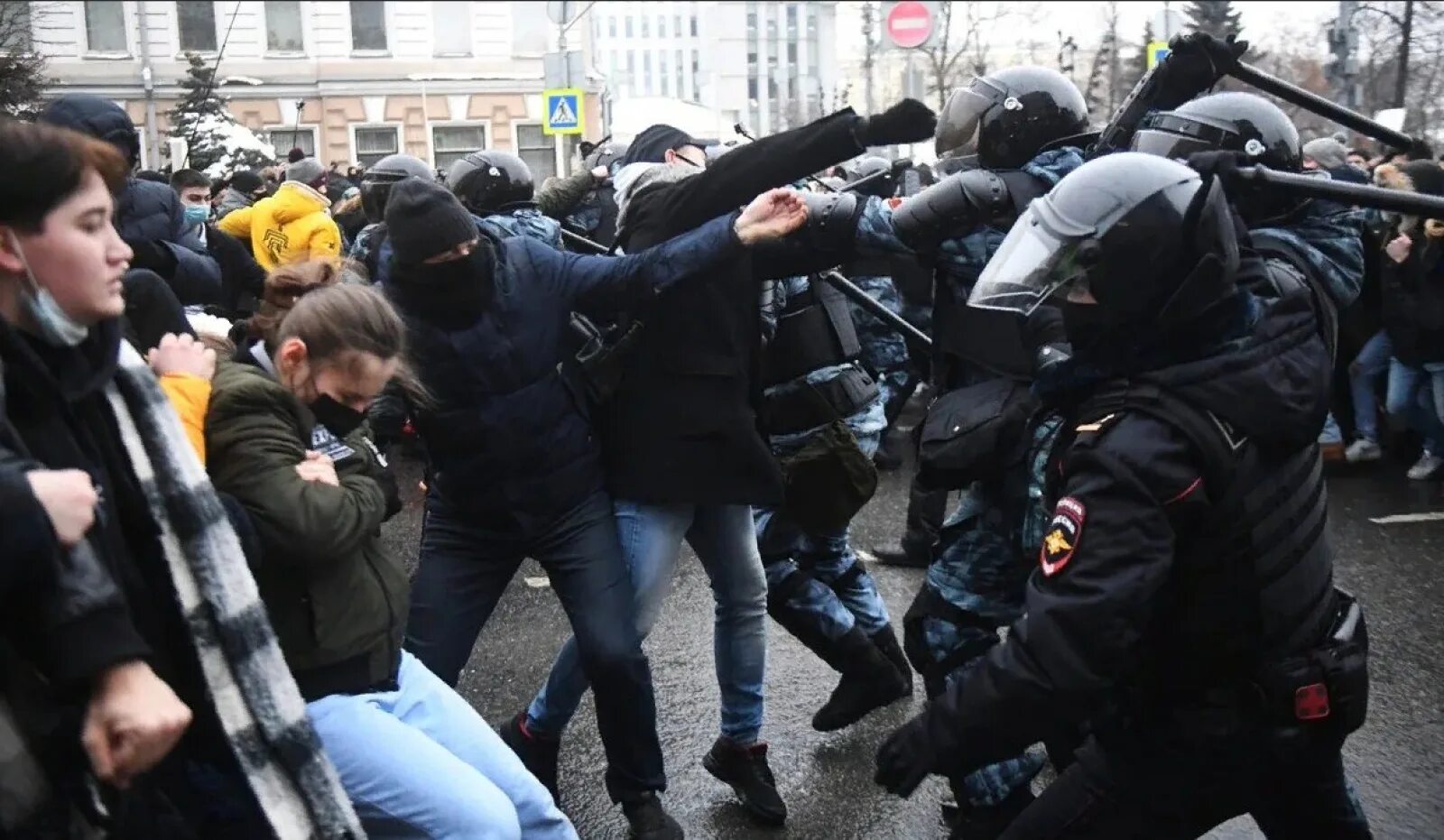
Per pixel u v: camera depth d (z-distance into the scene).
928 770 2.01
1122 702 2.09
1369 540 5.80
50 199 1.59
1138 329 1.96
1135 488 1.88
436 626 2.98
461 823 2.18
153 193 3.79
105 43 24.64
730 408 3.10
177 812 1.85
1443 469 6.84
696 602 5.24
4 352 1.58
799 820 3.44
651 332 3.03
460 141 27.47
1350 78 14.15
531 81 27.58
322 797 1.81
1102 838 2.14
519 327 2.83
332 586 2.17
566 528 2.98
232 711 1.76
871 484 3.64
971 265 2.95
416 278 2.75
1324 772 2.14
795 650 4.64
